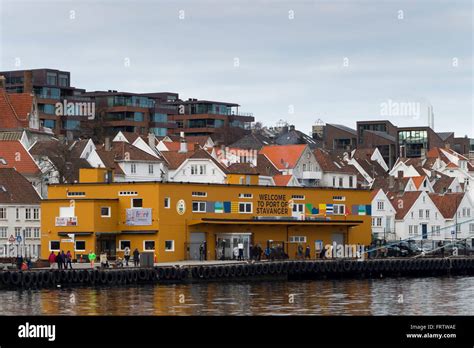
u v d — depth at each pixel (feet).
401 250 622.54
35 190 607.78
